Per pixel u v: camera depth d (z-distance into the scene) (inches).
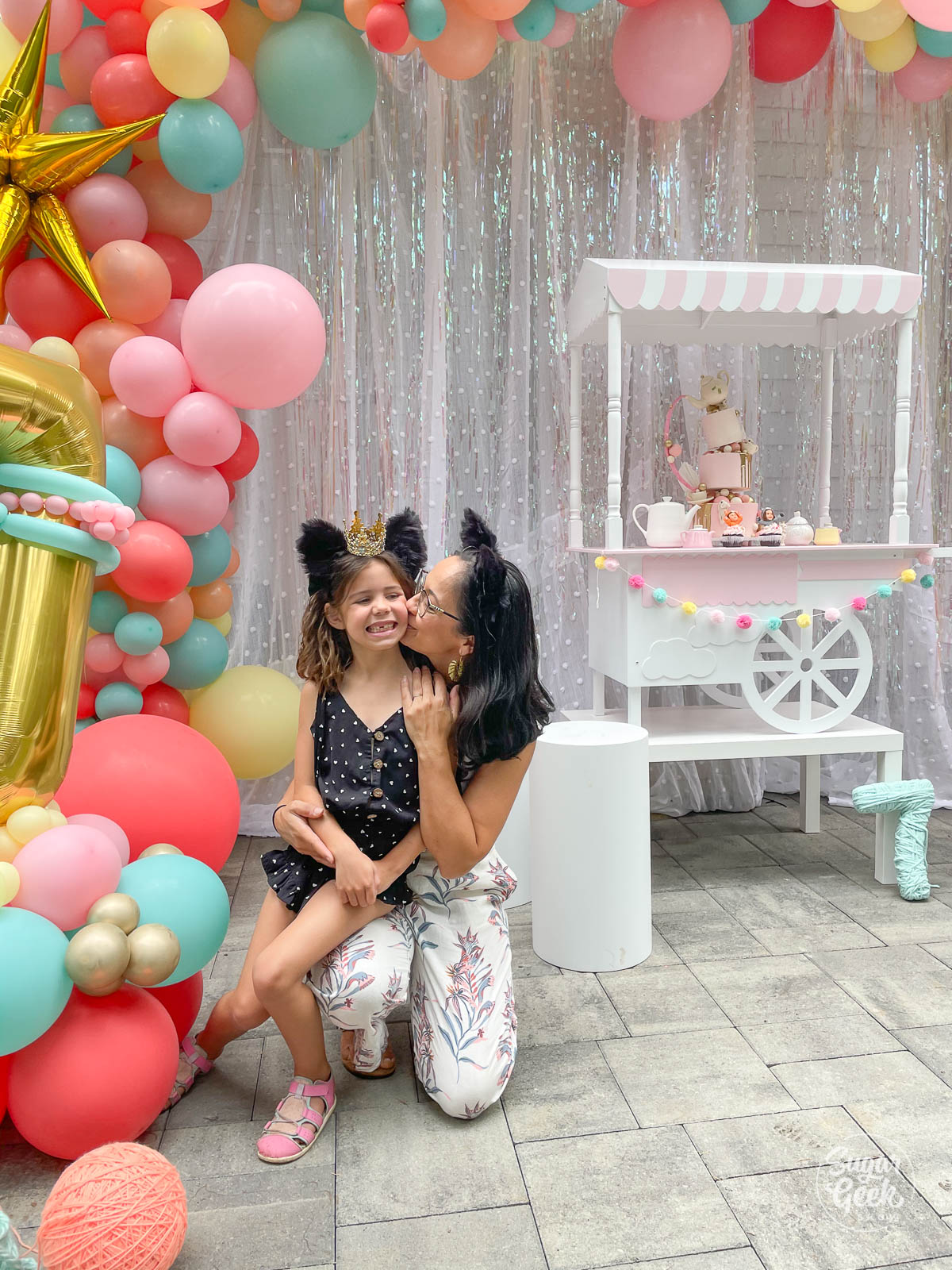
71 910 50.6
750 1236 46.3
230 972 77.4
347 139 94.5
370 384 109.1
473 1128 55.6
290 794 59.8
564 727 81.4
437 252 106.3
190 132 81.9
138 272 80.9
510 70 109.3
